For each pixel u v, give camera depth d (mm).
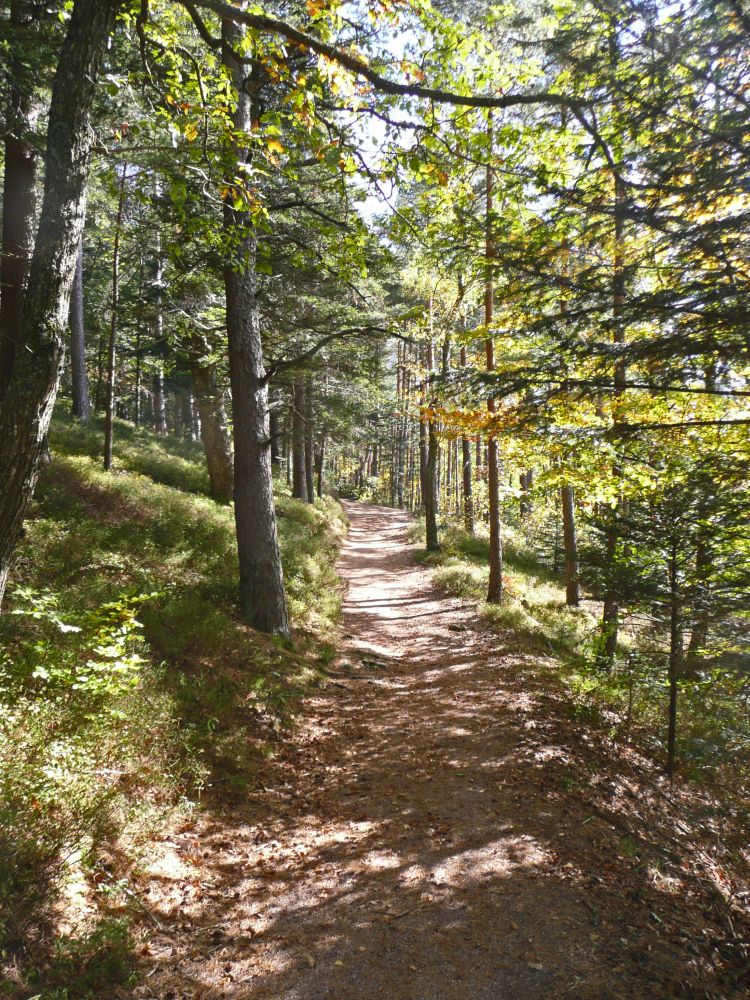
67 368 22594
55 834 3912
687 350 5141
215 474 17594
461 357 20688
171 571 10203
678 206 4832
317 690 8922
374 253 11055
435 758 7195
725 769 7590
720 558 6746
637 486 8320
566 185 5703
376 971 3863
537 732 7965
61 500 10758
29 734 4492
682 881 5285
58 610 6520
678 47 4234
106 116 7684
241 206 5305
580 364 6281
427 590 17734
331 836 5477
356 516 42281
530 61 5527
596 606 17344
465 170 5793
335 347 15898
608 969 3920
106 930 3609
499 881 4832
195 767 5762
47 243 4078
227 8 3943
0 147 10289
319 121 4727
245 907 4410
